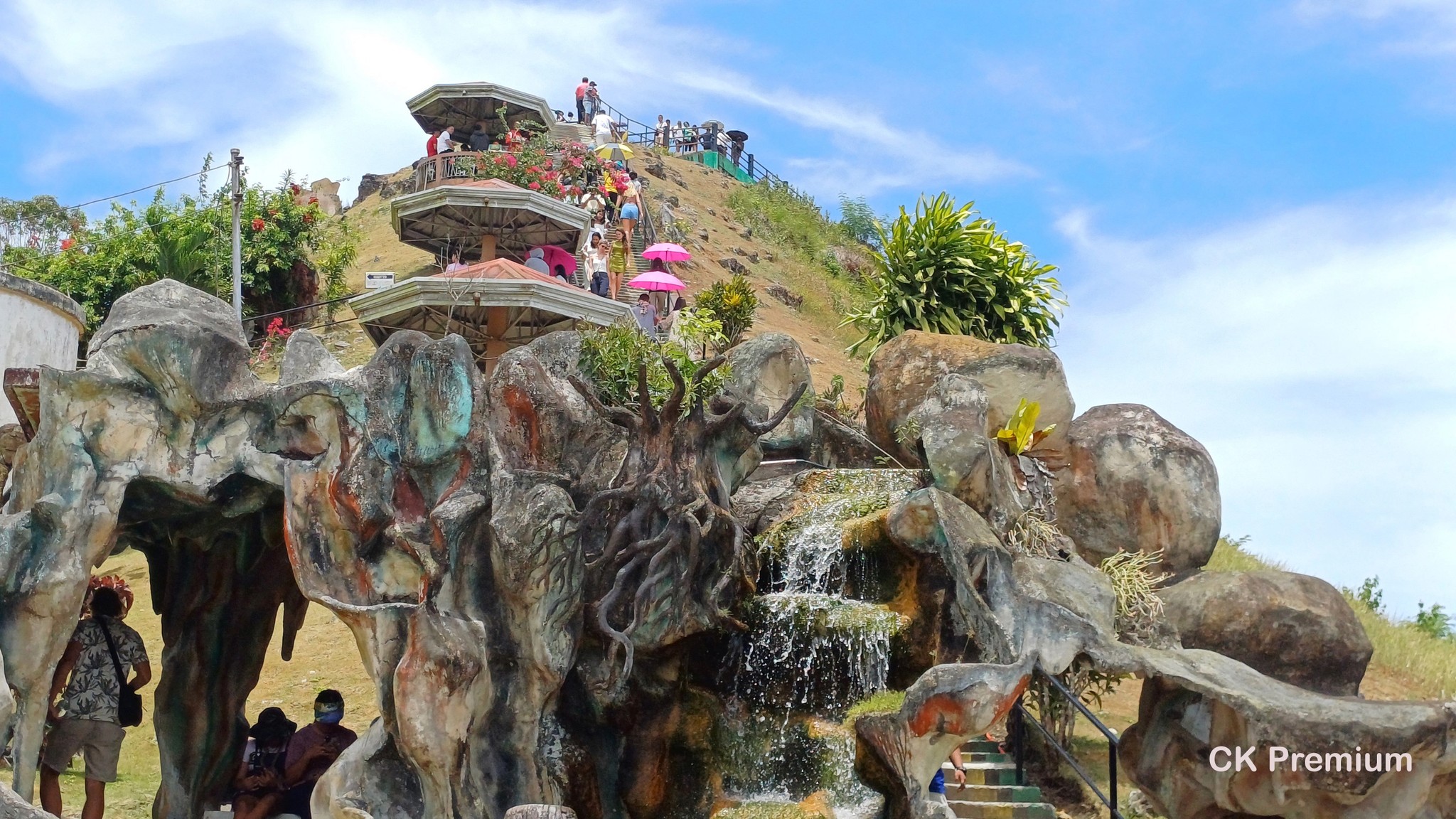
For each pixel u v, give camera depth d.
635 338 12.02
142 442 9.76
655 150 51.25
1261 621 11.65
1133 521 14.12
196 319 9.85
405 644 9.42
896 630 10.83
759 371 13.70
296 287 29.25
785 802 10.38
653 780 10.95
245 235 28.33
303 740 11.09
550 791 10.05
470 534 9.88
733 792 10.89
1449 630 20.88
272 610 12.23
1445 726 10.03
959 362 14.10
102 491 9.61
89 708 10.74
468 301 18.73
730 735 11.05
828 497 12.47
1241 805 10.57
